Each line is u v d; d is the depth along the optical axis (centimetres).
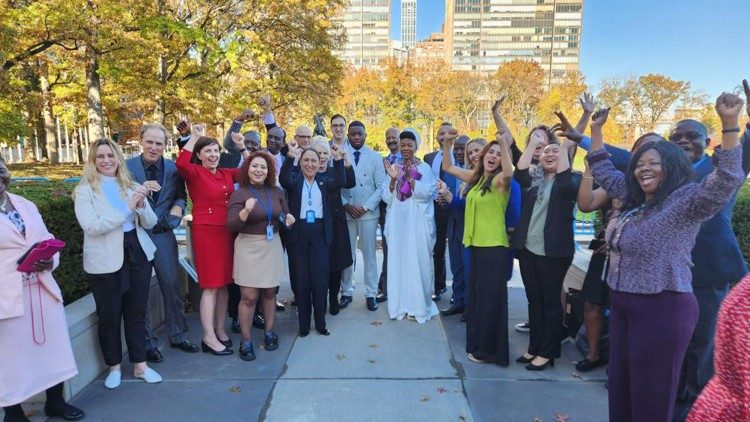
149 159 371
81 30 1247
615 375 239
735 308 107
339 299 537
